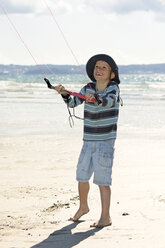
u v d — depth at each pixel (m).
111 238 3.59
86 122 3.99
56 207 4.64
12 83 45.50
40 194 5.27
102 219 3.93
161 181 5.96
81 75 78.62
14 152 8.49
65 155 8.23
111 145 3.96
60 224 4.02
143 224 3.96
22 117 14.43
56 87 4.02
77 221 4.10
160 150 8.79
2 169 6.89
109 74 4.00
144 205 4.66
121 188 5.54
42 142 9.76
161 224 3.94
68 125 12.76
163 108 18.97
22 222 4.10
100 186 3.97
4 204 4.79
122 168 6.94
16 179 6.18
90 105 3.91
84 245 3.43
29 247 3.40
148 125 13.01
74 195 5.20
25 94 26.88
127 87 40.44
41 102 20.88
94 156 3.94
